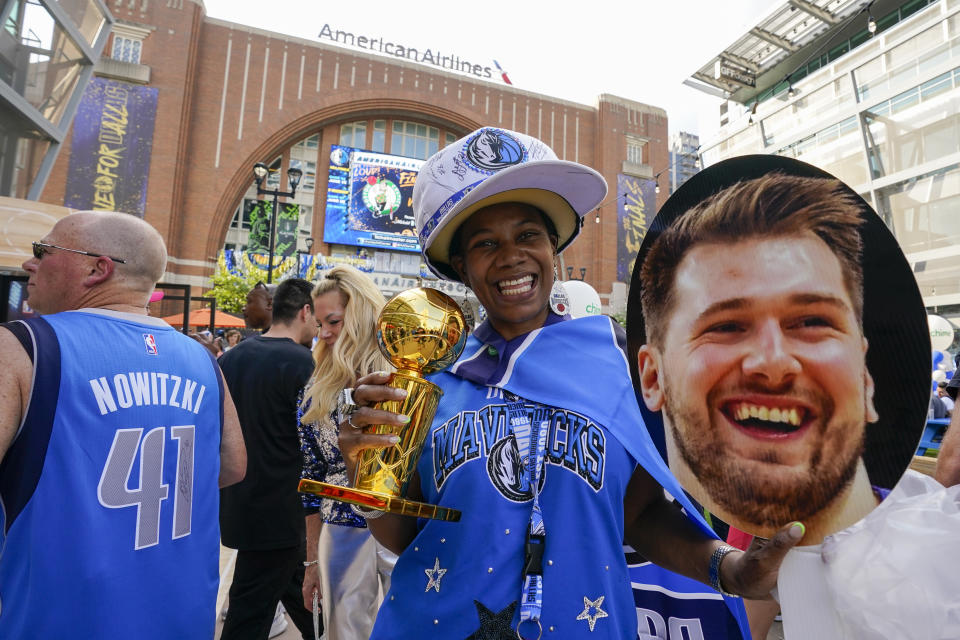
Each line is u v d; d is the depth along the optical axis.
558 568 0.73
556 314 0.99
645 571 1.05
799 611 0.58
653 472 0.78
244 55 25.28
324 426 1.76
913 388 0.50
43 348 1.05
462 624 0.73
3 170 6.21
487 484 0.78
